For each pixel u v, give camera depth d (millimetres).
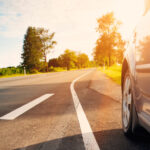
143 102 1507
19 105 4320
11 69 34938
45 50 59406
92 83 9500
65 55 99500
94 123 2686
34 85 9750
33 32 60062
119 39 42531
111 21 42469
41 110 3672
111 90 6508
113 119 2869
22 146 1936
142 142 1931
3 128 2580
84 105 4039
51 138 2143
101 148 1812
